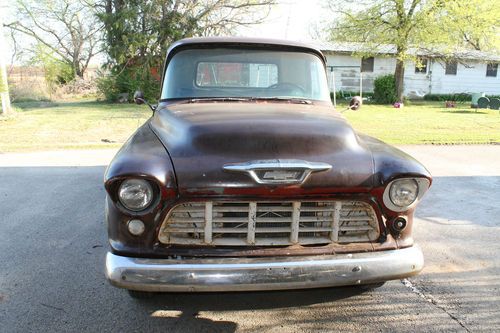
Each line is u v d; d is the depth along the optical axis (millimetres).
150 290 2492
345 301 3375
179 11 22969
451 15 21078
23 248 4312
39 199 5988
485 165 8547
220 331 2971
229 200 2529
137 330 2963
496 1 20922
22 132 12086
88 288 3520
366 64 27078
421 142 10969
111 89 22422
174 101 3775
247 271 2488
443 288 3572
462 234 4812
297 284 2547
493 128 14016
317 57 4086
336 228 2658
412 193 2676
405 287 3586
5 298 3342
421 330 2977
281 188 2527
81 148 10008
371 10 22125
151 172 2465
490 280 3715
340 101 24062
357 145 2844
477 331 2963
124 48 21969
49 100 24016
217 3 22859
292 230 2615
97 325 3008
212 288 2480
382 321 3094
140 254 2551
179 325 3033
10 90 23297
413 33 21797
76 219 5172
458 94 27859
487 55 28094
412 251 2719
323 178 2568
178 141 2732
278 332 2967
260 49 3959
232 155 2574
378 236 2719
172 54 3945
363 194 2648
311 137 2707
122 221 2547
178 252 2553
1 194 6227
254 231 2584
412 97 27984
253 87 3920
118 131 12555
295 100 3846
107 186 2479
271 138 2652
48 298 3354
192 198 2514
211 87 3879
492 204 5953
